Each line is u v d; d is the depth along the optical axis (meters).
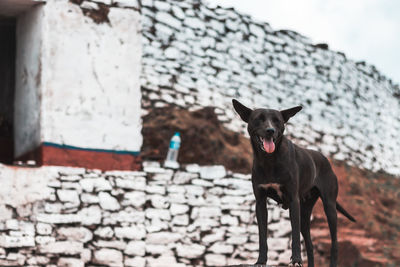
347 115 16.73
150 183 10.80
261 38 15.41
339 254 12.02
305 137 15.30
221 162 11.84
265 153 6.18
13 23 11.91
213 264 10.94
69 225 9.90
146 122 11.98
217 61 14.23
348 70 17.50
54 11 10.28
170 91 13.01
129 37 10.94
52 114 10.12
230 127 13.59
